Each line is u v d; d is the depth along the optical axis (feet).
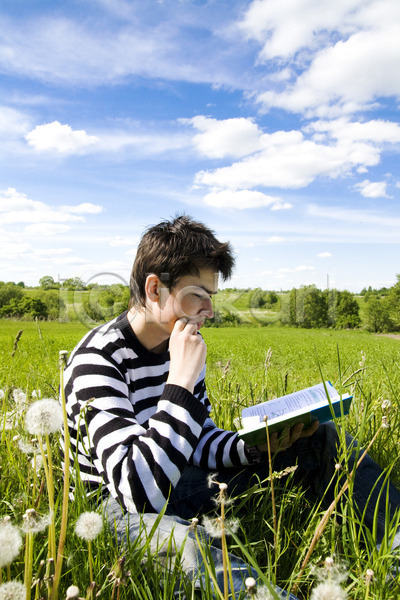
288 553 5.29
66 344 52.47
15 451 6.93
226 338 94.48
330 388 6.16
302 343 84.17
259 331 117.08
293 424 5.75
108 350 5.89
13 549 2.62
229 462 6.25
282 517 5.84
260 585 4.11
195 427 5.06
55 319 119.65
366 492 5.62
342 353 58.59
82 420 5.53
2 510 5.58
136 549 4.46
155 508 4.78
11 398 10.34
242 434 5.58
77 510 4.82
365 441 7.52
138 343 6.10
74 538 4.67
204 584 4.05
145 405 6.22
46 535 4.82
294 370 28.02
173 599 4.12
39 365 21.68
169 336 6.19
